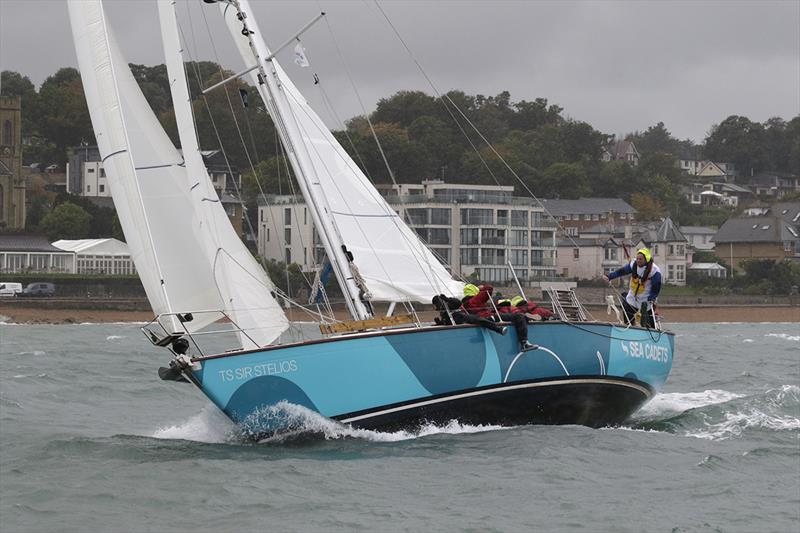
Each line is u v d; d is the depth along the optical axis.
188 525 30.34
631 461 38.28
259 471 35.59
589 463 37.72
